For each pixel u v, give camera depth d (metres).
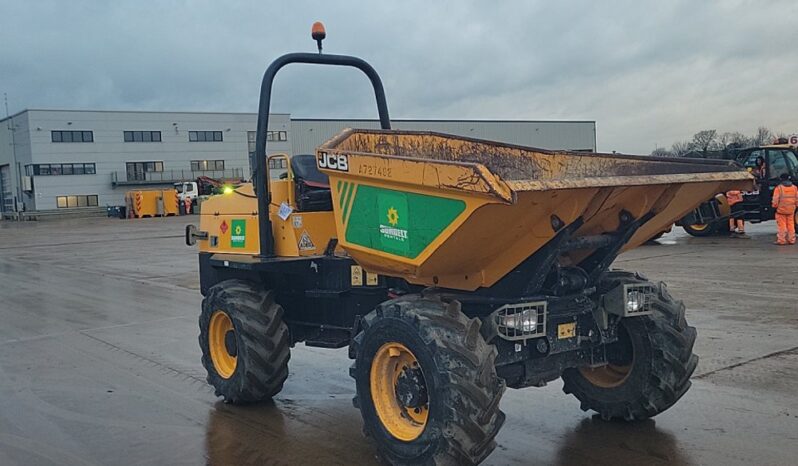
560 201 3.86
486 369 3.93
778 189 16.42
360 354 4.53
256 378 5.79
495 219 3.78
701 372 6.53
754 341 7.58
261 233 5.75
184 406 6.16
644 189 4.23
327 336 5.92
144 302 12.38
